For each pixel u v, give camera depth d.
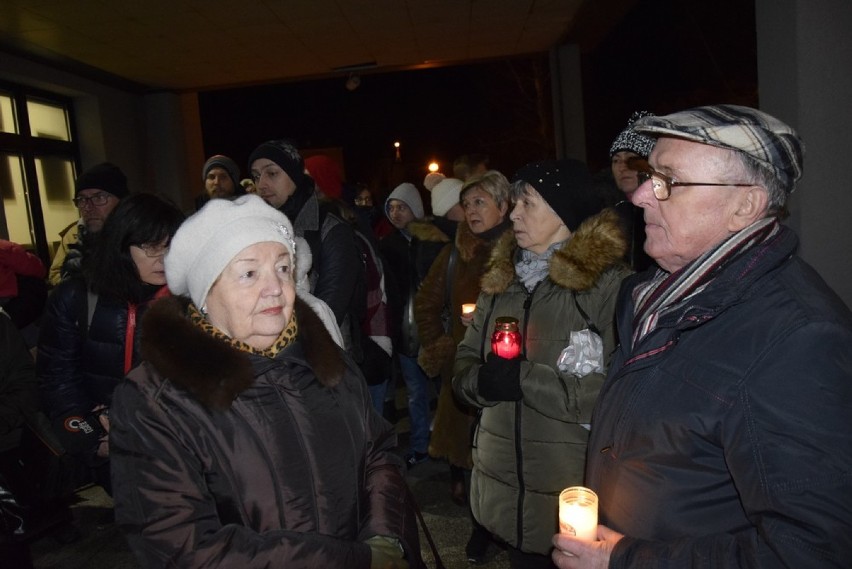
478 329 2.22
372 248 3.65
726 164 1.13
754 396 1.02
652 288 1.36
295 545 1.19
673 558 1.09
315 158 3.94
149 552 1.17
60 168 7.37
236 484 1.23
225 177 4.50
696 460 1.11
